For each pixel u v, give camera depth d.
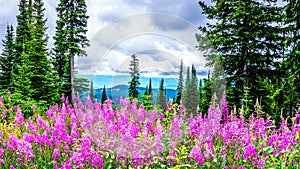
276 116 9.56
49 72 13.45
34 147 4.57
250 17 10.73
